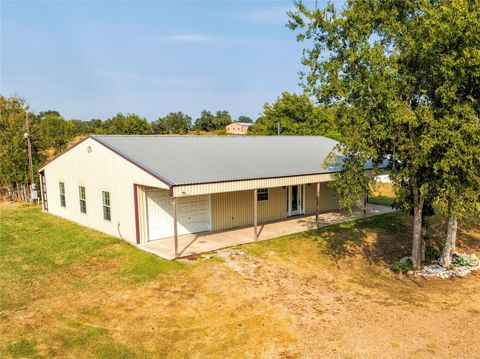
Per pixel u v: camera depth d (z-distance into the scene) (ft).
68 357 22.58
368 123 33.65
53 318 27.66
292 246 45.29
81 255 42.24
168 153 50.44
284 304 29.99
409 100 34.73
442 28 28.66
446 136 29.81
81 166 56.44
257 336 25.21
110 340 24.67
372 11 35.19
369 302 30.83
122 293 32.07
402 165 37.93
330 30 34.65
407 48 33.35
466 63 29.09
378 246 46.47
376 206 70.90
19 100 105.60
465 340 24.85
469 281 36.14
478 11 28.58
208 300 30.63
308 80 36.63
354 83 33.91
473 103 31.65
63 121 143.23
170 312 28.68
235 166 48.67
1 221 61.21
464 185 32.73
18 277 35.94
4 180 85.46
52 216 65.57
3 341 24.26
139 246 44.24
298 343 24.32
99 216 53.01
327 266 39.29
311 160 58.44
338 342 24.39
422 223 41.37
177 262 38.78
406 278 36.81
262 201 57.41
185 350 23.61
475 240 50.11
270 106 141.18
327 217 60.95
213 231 51.57
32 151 84.58
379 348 23.71
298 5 35.86
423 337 25.17
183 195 39.22
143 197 45.50
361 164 36.60
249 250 43.01
